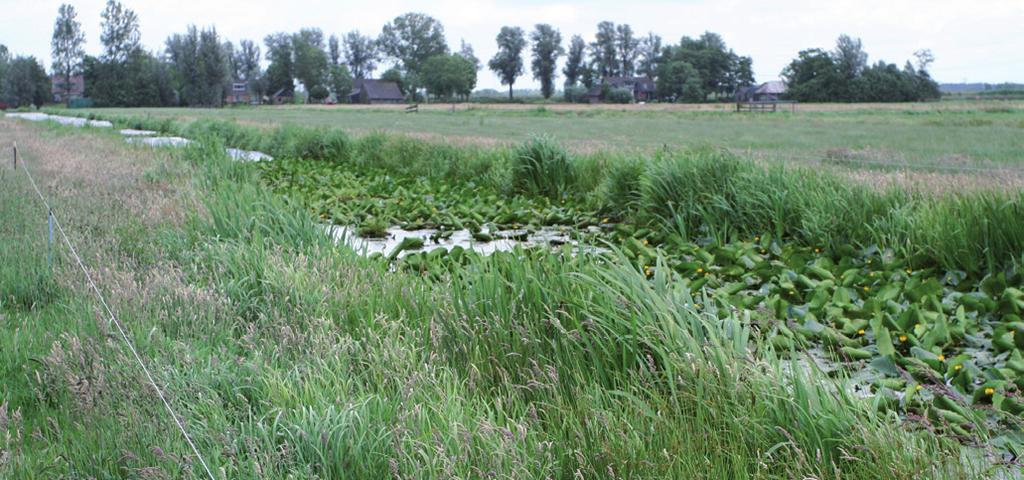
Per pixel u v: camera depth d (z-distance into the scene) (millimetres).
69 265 6582
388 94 151375
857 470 3201
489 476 3104
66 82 129500
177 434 3551
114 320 4844
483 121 55938
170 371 4281
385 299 5594
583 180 13141
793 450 3359
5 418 3723
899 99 124250
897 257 8008
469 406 3811
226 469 3242
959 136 29797
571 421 3547
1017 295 6129
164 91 125312
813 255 8336
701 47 156250
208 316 5312
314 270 6129
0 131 32156
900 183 9602
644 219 10273
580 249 5434
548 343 4500
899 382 4492
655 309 4336
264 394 4012
